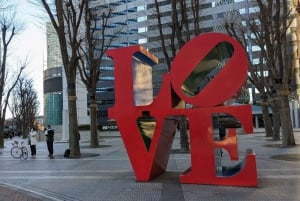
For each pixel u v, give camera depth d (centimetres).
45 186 1024
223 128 1622
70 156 1869
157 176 1101
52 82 7988
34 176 1234
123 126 1049
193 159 960
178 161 1460
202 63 973
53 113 7900
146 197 831
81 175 1207
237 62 923
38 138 4312
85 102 6159
